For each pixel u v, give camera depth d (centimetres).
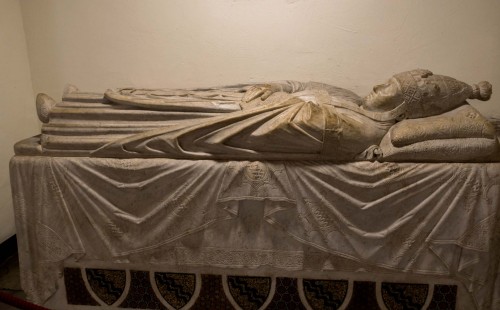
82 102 170
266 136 141
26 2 218
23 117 228
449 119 146
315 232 149
